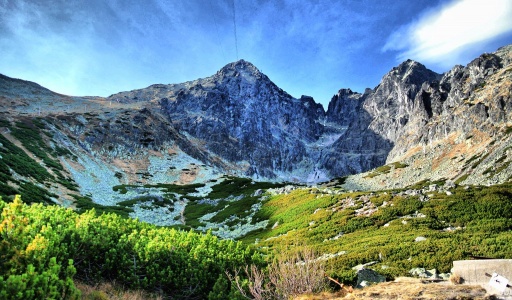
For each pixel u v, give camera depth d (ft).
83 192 263.29
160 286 53.83
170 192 339.36
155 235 65.87
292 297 45.11
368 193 170.30
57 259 43.55
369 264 76.59
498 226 95.25
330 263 81.46
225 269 59.31
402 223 118.32
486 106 535.60
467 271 45.21
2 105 515.09
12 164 219.41
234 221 210.18
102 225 58.23
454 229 104.37
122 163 445.37
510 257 64.13
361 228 125.80
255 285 48.52
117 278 51.98
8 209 41.16
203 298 55.98
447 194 136.46
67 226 53.01
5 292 29.14
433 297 39.70
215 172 478.18
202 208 268.62
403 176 487.20
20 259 34.53
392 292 44.62
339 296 45.98
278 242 135.33
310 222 152.25
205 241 67.21
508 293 38.58
